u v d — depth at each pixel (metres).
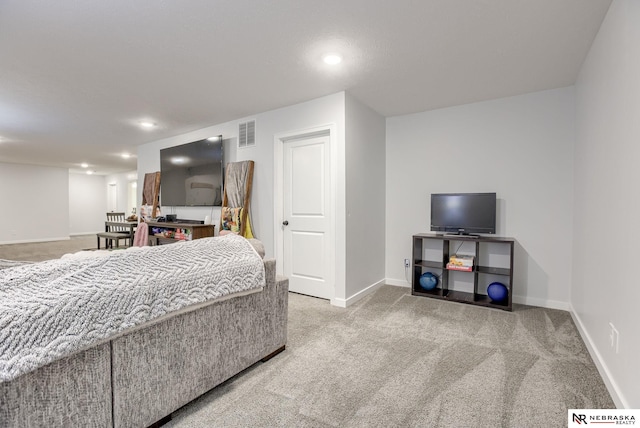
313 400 1.63
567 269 3.04
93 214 10.98
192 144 4.59
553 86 3.03
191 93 3.22
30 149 6.31
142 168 5.77
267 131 3.81
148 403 1.35
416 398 1.64
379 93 3.21
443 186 3.70
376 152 3.82
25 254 6.59
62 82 2.94
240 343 1.79
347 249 3.22
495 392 1.69
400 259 4.00
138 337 1.31
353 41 2.21
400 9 1.85
